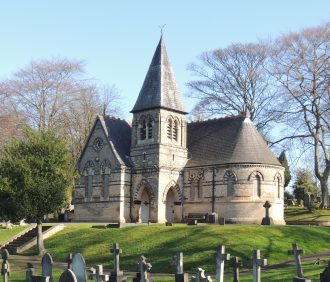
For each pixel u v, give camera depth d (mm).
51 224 60219
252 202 61344
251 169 61844
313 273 29812
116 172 66500
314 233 46000
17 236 56781
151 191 64938
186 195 66500
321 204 74188
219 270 23672
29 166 48250
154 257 41094
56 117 79688
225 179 63000
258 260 23297
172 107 66688
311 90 68688
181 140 67688
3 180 47656
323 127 70750
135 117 68125
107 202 67125
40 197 47875
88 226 56812
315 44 67812
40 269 39531
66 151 50969
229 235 43375
